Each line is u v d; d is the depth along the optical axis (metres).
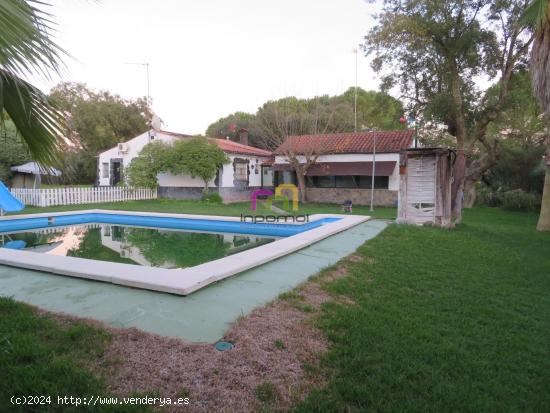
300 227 14.73
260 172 30.67
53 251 11.17
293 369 3.46
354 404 3.01
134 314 4.76
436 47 16.52
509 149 27.28
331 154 25.88
